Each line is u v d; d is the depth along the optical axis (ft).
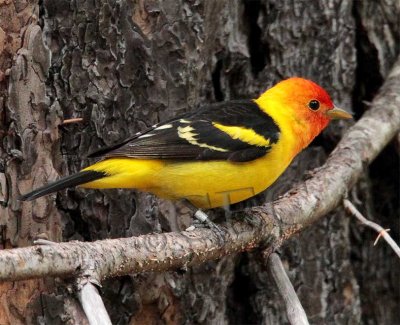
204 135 34.50
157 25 36.63
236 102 37.14
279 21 41.47
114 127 36.70
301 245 40.81
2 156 33.71
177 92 36.96
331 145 43.01
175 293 36.70
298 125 37.29
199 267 37.37
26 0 33.71
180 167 33.96
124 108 36.70
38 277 26.22
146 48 36.50
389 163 45.09
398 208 44.78
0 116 33.63
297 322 31.32
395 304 43.83
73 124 36.50
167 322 36.94
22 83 33.76
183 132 34.37
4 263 25.27
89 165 36.55
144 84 36.65
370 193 44.27
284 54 41.60
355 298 41.47
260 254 34.63
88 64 36.55
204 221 34.50
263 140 35.06
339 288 41.24
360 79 44.70
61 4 36.50
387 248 43.73
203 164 34.19
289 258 40.70
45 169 34.17
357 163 39.22
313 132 38.11
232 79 41.19
